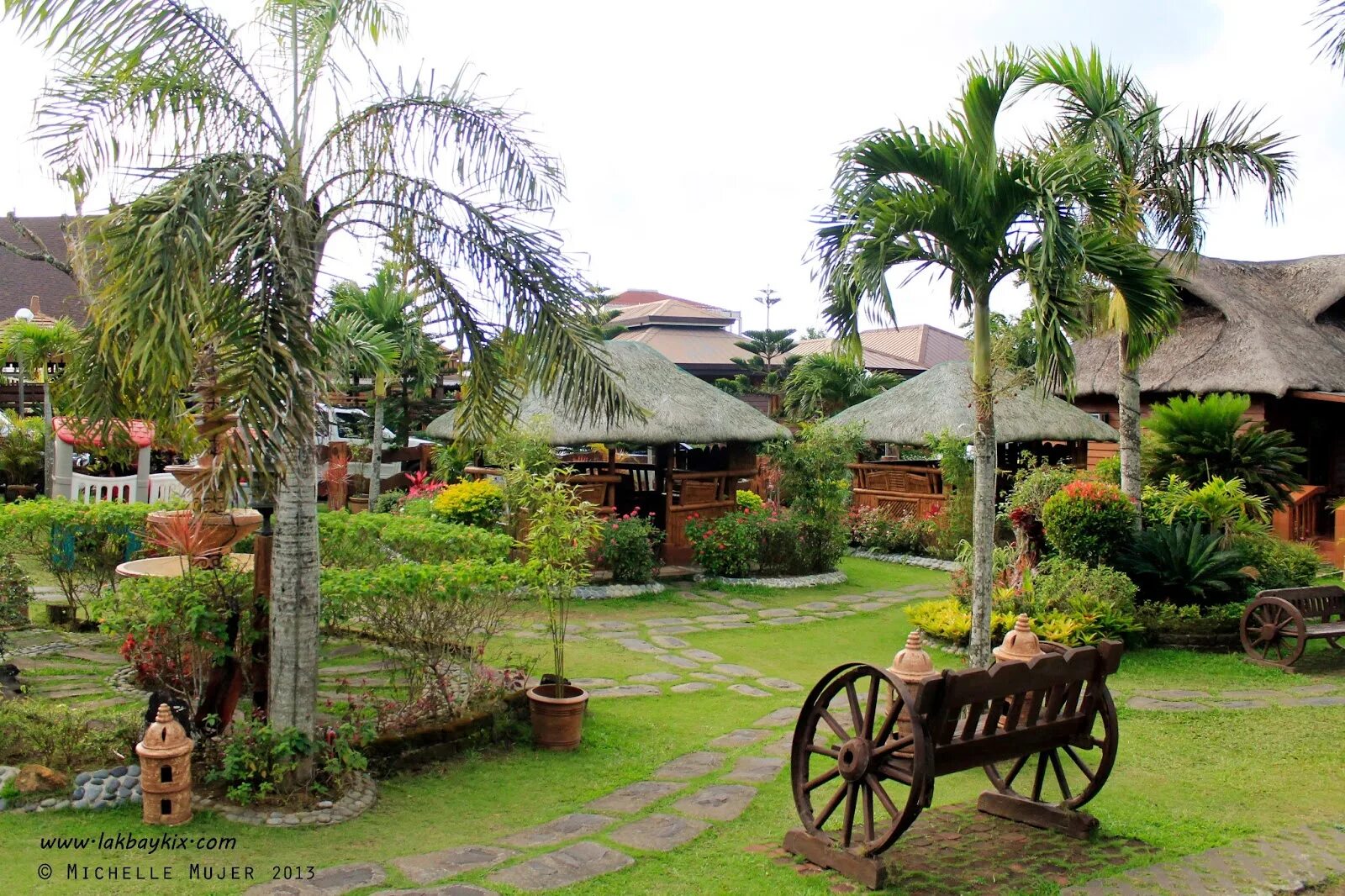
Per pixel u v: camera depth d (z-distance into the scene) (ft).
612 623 36.17
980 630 26.71
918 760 14.38
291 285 15.83
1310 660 32.37
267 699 19.53
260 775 17.92
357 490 65.21
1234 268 69.00
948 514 53.42
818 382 86.43
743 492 53.11
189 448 21.85
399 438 73.20
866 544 56.90
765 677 29.53
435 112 20.10
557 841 16.79
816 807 18.92
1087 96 32.55
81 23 17.39
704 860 16.03
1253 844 16.94
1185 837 17.34
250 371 15.10
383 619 22.43
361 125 19.79
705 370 120.06
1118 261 25.82
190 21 18.42
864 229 25.53
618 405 20.74
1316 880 15.38
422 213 19.56
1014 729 16.55
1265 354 56.49
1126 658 32.12
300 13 20.81
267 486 15.30
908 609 36.11
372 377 54.34
